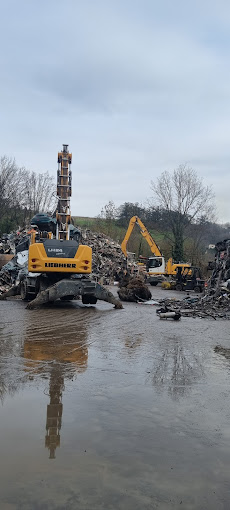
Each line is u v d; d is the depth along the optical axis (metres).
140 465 3.66
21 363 6.96
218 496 3.22
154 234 67.12
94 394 5.50
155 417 4.78
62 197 18.36
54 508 2.99
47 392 5.51
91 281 16.27
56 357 7.49
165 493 3.24
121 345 8.86
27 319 12.36
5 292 20.25
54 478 3.41
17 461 3.67
